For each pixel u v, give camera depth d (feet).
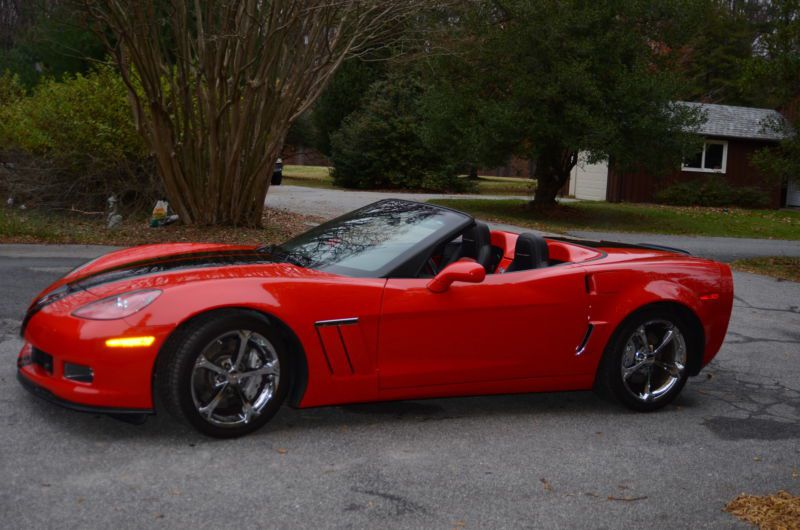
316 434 13.87
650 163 66.44
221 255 15.49
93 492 10.94
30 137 47.75
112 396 12.20
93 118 47.24
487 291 14.69
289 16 38.63
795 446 14.58
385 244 15.20
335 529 10.30
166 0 41.39
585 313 15.49
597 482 12.40
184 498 10.93
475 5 60.95
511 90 64.85
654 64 69.82
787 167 45.96
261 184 43.86
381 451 13.23
